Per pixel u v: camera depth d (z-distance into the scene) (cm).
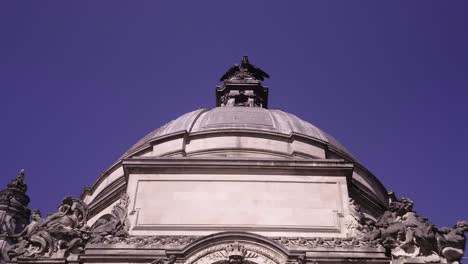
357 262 2875
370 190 4044
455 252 2848
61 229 2972
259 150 3934
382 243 2942
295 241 3003
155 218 3153
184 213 3177
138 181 3322
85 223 3062
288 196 3262
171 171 3359
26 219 4128
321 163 3378
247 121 4338
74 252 2931
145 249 2920
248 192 3275
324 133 4575
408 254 2877
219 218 3156
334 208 3212
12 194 4169
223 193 3269
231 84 5512
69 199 3116
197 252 2856
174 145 3981
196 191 3278
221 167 3366
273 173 3356
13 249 2967
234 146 3944
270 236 3061
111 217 3241
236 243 2880
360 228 3084
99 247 2928
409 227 2938
